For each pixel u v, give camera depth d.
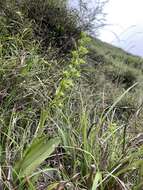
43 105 2.83
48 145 2.17
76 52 2.70
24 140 2.48
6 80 3.09
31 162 2.13
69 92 3.57
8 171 2.15
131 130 3.14
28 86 3.11
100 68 5.21
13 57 3.35
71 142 2.62
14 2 4.72
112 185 2.38
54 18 5.36
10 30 4.27
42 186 2.23
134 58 7.35
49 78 3.54
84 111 2.86
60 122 2.77
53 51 4.58
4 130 2.65
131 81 6.61
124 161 2.42
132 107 4.27
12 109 2.85
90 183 2.32
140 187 2.36
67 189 2.24
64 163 2.62
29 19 5.11
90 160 2.47
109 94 4.38
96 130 2.68
